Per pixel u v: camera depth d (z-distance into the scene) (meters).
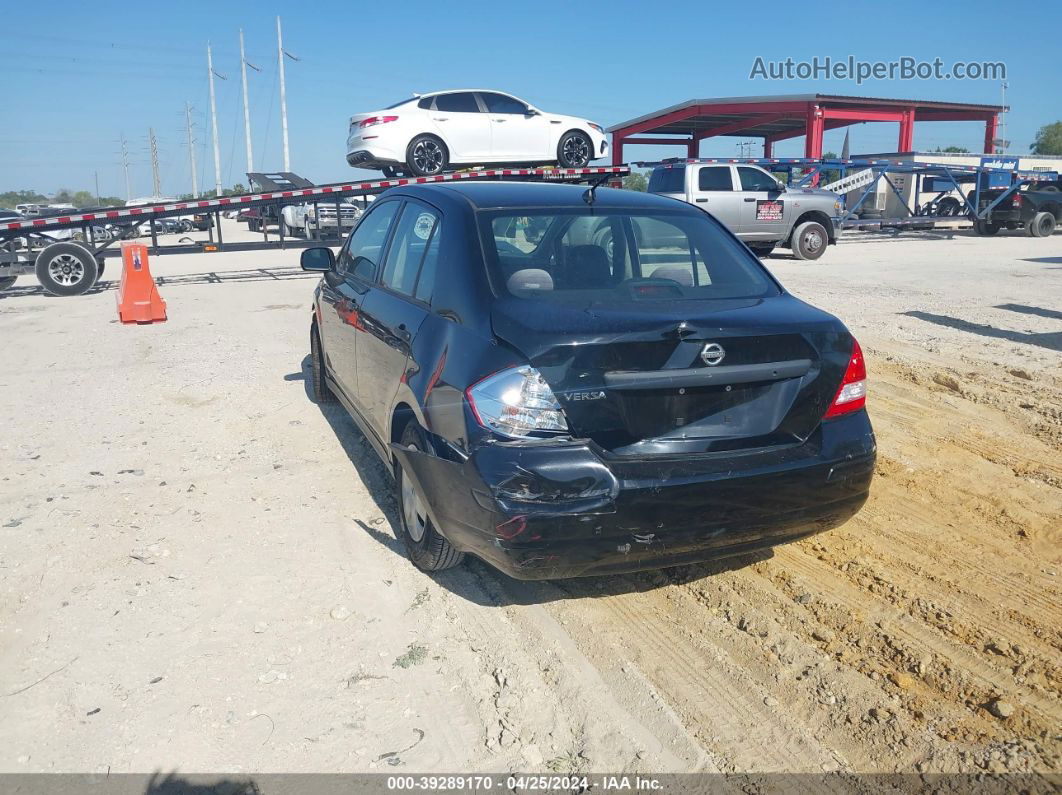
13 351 9.23
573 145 18.53
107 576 3.97
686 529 3.18
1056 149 80.88
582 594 3.85
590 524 3.07
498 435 3.10
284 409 6.68
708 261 4.05
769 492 3.26
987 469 5.28
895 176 31.17
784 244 19.12
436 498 3.40
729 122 36.47
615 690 3.15
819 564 4.11
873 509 4.73
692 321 3.21
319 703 3.06
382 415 4.34
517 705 3.06
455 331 3.47
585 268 3.79
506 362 3.13
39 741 2.86
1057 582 3.90
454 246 3.83
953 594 3.80
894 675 3.20
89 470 5.36
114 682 3.17
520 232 3.87
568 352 3.07
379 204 5.43
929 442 5.77
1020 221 25.84
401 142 16.62
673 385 3.15
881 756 2.79
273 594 3.81
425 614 3.66
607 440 3.13
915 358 8.13
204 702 3.06
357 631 3.52
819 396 3.41
